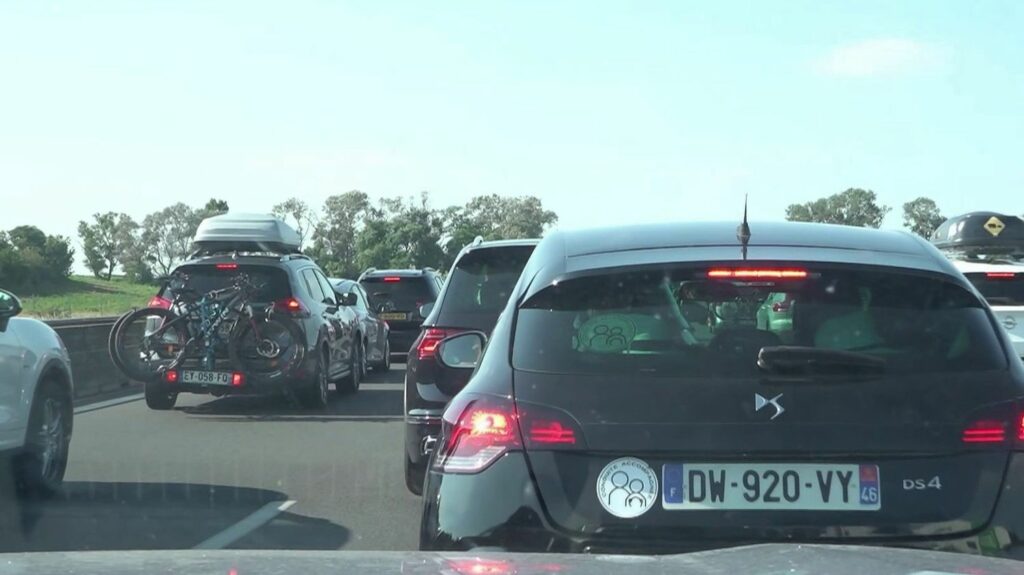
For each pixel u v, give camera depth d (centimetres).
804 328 421
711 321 428
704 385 399
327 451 1096
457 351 805
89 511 814
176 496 869
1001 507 386
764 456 387
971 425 391
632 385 402
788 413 391
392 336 2317
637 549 384
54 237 8088
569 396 403
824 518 383
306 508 826
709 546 382
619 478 389
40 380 841
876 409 392
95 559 309
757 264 431
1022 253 1459
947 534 382
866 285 430
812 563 313
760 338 415
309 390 1463
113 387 1802
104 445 1141
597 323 427
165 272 1533
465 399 421
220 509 823
